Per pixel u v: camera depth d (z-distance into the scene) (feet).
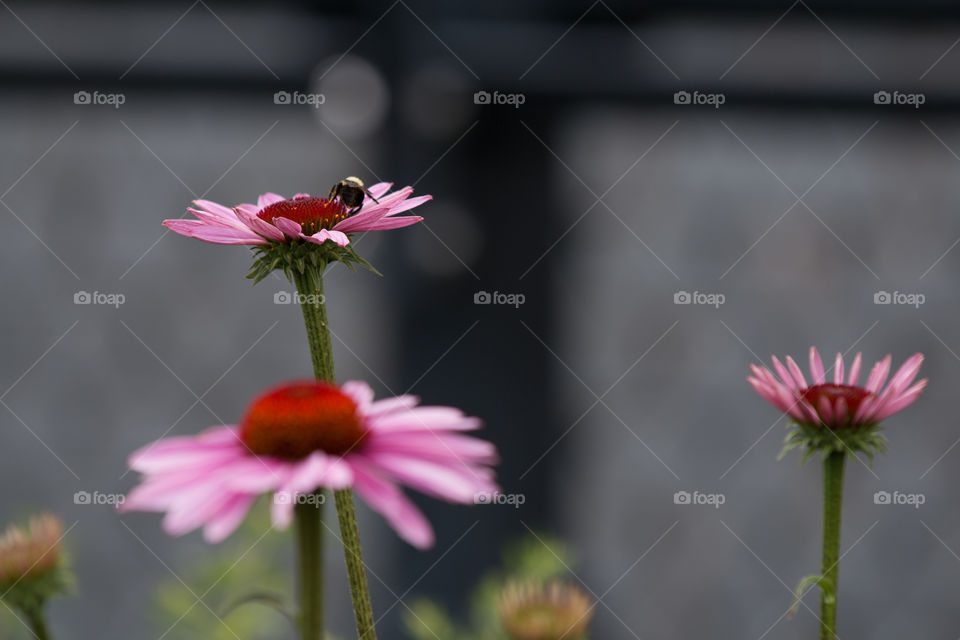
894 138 7.33
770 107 6.47
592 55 5.92
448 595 5.81
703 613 7.99
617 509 8.52
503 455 6.04
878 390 3.55
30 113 7.45
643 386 9.07
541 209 6.03
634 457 8.77
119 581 6.91
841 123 6.83
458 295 5.99
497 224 5.98
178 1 6.05
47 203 8.84
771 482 8.69
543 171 5.99
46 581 3.92
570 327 6.40
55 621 6.77
